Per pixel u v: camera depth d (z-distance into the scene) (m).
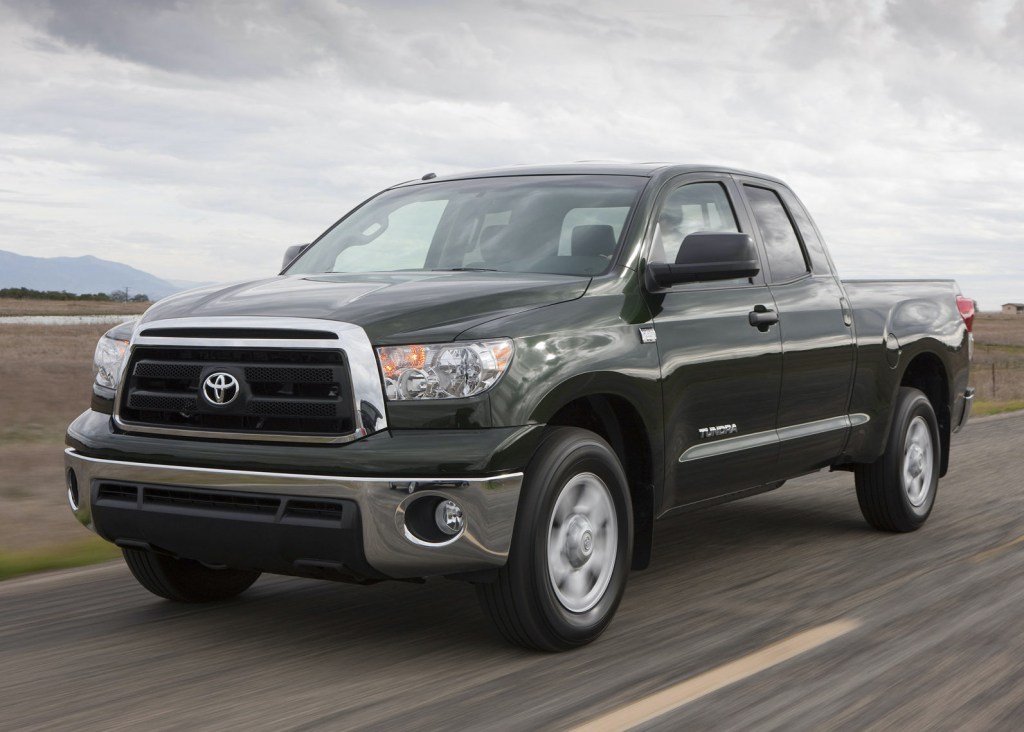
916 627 4.46
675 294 4.93
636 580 5.48
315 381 3.89
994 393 29.38
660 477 4.72
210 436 4.02
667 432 4.71
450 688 3.71
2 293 171.50
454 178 5.83
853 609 4.80
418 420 3.85
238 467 3.91
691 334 4.88
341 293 4.27
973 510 7.52
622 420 4.64
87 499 4.29
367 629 4.53
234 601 5.04
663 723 3.33
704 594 5.15
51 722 3.37
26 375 19.08
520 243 5.00
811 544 6.43
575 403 4.49
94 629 4.53
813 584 5.34
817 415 5.93
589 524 4.25
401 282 4.48
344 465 3.76
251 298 4.31
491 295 4.21
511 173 5.63
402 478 3.75
